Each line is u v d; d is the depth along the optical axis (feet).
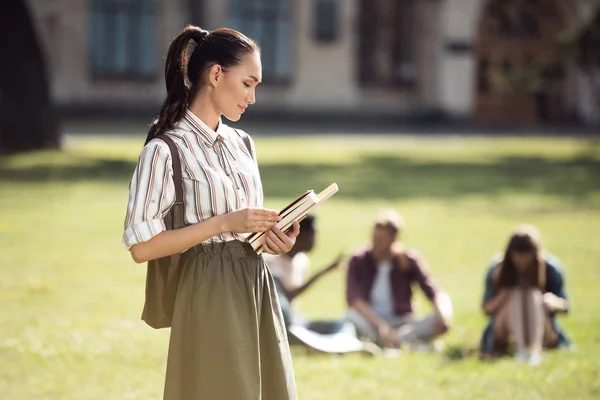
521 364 27.94
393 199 72.33
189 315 15.30
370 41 173.99
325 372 26.89
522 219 62.34
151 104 160.86
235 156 15.78
